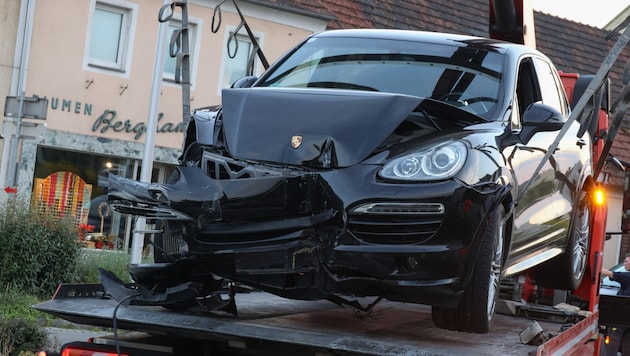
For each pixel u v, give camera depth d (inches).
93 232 890.1
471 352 181.6
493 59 236.4
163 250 203.5
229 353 193.8
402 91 225.1
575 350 252.7
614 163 357.4
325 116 195.2
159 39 540.7
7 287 500.7
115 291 205.6
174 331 187.8
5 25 840.9
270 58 987.9
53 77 866.8
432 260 184.7
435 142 191.9
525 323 262.4
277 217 188.7
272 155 193.0
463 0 1186.0
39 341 366.9
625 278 433.4
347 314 231.6
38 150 861.2
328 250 187.2
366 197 185.2
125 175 917.2
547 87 268.1
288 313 224.7
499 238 204.1
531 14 347.9
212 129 205.9
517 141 217.6
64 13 871.7
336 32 256.7
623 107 277.9
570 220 283.9
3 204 538.6
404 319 232.1
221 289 225.6
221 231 191.0
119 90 906.1
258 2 962.7
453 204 184.5
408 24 1104.8
